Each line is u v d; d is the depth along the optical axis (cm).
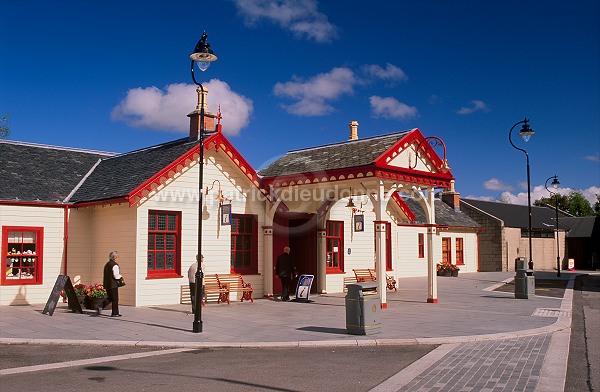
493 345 1081
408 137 1788
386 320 1421
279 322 1397
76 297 1534
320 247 2145
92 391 745
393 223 2502
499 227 3962
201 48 1288
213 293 1783
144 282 1711
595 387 773
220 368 890
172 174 1759
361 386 773
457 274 3366
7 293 1697
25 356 993
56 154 2114
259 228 2031
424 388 759
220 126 1881
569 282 2880
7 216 1711
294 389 758
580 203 7656
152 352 1034
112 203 1738
